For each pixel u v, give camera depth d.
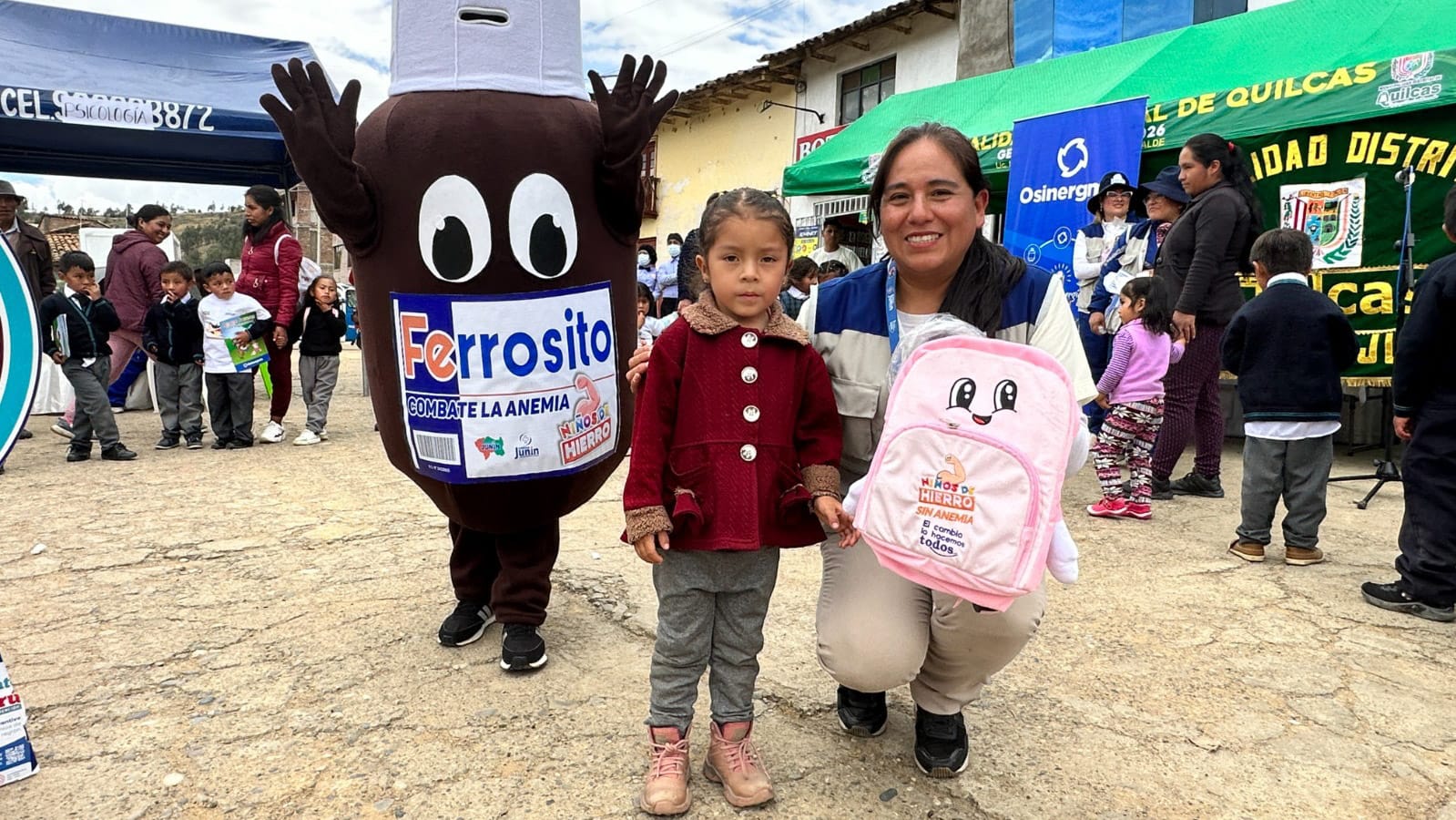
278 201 6.48
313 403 6.56
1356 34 5.79
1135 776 2.03
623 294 2.47
